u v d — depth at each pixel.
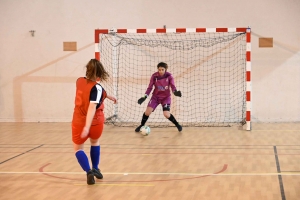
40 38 11.19
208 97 10.78
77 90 5.13
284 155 6.89
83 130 4.82
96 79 5.19
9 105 11.42
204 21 10.66
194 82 10.79
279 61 10.52
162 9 10.77
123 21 10.92
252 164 6.29
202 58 10.71
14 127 10.44
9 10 11.22
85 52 11.09
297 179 5.42
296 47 10.43
